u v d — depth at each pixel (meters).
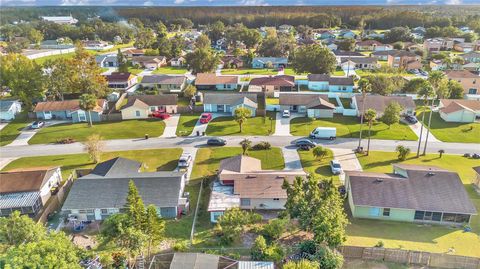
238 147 64.88
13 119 81.94
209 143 65.81
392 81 94.75
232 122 77.50
